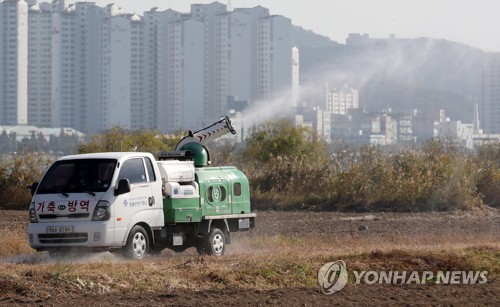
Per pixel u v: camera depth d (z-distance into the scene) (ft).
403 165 385.09
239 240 232.32
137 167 184.75
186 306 126.82
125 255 180.04
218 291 137.90
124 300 130.82
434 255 166.40
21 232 249.75
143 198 183.93
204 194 197.16
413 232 261.24
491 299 135.23
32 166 382.83
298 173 394.32
